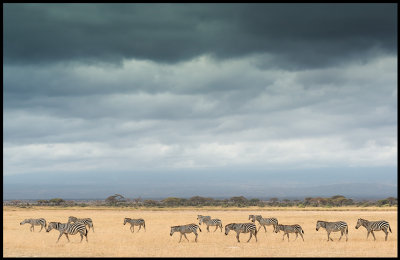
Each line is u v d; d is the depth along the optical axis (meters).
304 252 42.34
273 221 65.00
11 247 45.84
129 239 54.47
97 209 162.62
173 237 58.25
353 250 44.16
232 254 40.66
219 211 150.00
